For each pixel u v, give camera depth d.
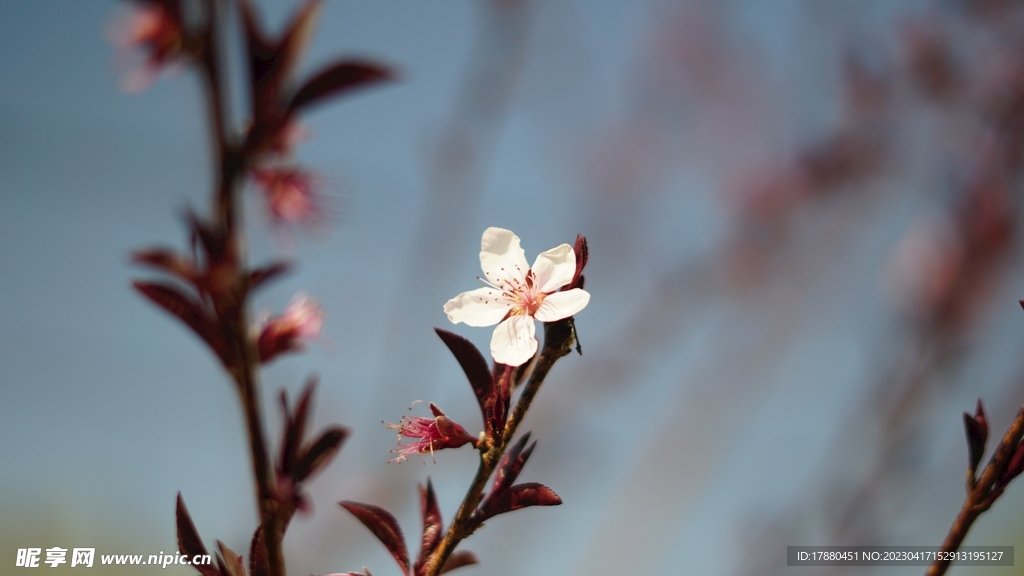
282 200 0.46
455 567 0.48
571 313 0.48
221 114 0.45
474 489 0.47
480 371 0.48
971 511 0.48
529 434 0.48
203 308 0.45
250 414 0.46
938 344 0.77
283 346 0.48
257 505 0.46
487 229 0.50
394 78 0.45
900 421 0.75
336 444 0.47
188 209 0.45
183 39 0.45
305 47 0.45
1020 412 0.48
